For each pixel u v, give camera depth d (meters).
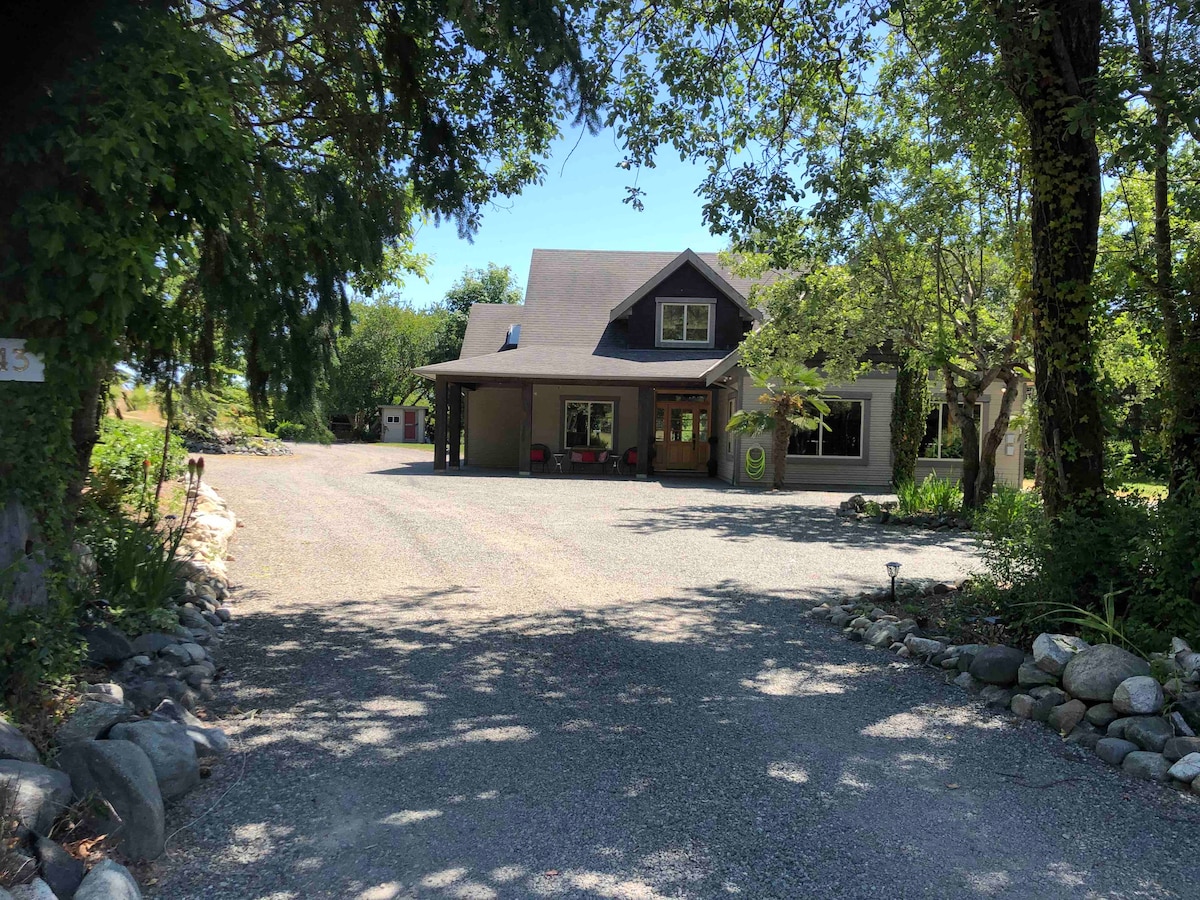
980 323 15.00
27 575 4.12
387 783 3.91
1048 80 6.46
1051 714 4.80
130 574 5.93
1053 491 6.54
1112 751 4.30
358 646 6.23
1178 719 4.38
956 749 4.44
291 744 4.36
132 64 3.80
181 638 5.80
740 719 4.84
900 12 7.48
